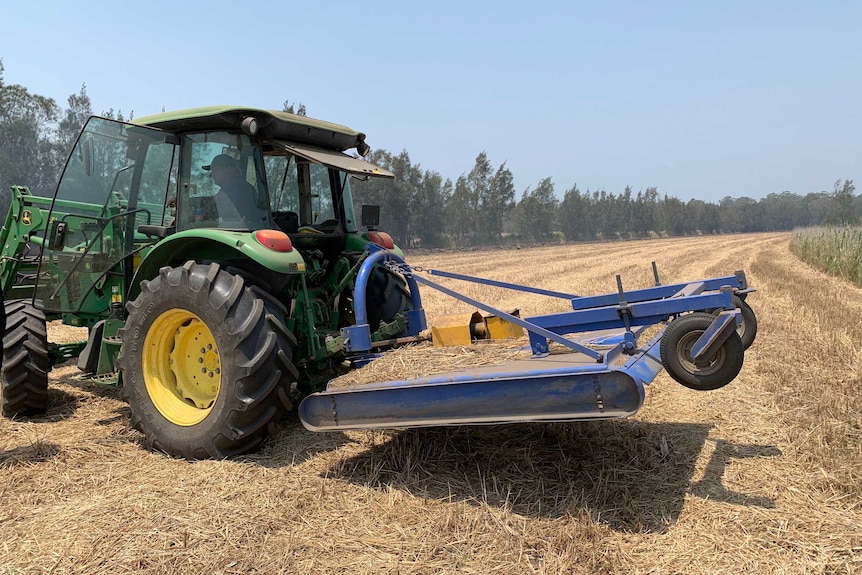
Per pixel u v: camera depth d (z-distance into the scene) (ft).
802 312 30.42
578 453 11.91
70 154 15.48
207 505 10.02
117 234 15.14
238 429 12.30
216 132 14.17
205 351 13.39
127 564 8.29
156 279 13.32
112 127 14.84
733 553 8.46
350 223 17.92
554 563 8.21
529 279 53.67
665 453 11.94
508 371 10.55
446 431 12.98
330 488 10.77
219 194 14.06
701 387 10.29
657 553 8.52
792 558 8.31
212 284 12.58
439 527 9.21
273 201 16.22
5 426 14.70
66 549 8.66
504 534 8.95
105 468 11.96
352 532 9.23
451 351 13.10
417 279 13.89
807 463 11.44
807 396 15.57
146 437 13.19
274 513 9.75
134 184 15.12
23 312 15.92
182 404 13.26
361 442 13.08
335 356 14.93
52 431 14.32
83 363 15.30
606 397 9.07
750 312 13.21
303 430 13.94
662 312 11.51
